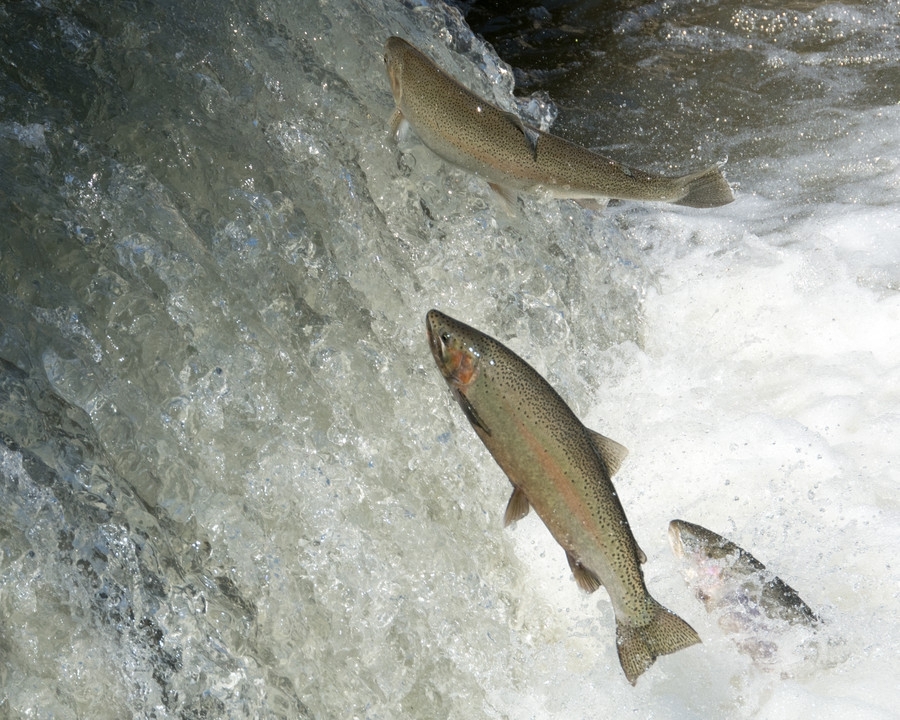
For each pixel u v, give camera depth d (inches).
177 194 157.0
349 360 156.9
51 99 155.0
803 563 157.3
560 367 187.0
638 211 243.4
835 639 143.2
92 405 133.9
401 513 149.2
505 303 184.9
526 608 154.7
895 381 194.2
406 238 181.2
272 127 175.0
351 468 149.4
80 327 137.6
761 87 284.5
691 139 268.4
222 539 136.0
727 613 144.7
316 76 185.0
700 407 191.0
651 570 156.9
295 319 157.3
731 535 164.4
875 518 164.2
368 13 198.2
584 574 107.2
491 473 161.9
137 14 170.9
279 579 137.4
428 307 176.2
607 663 145.0
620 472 175.5
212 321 147.7
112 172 150.9
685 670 142.3
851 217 236.7
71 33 162.7
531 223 195.6
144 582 127.0
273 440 144.4
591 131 270.5
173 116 164.1
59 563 122.2
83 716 119.0
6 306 132.9
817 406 188.1
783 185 251.1
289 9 187.3
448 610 147.5
